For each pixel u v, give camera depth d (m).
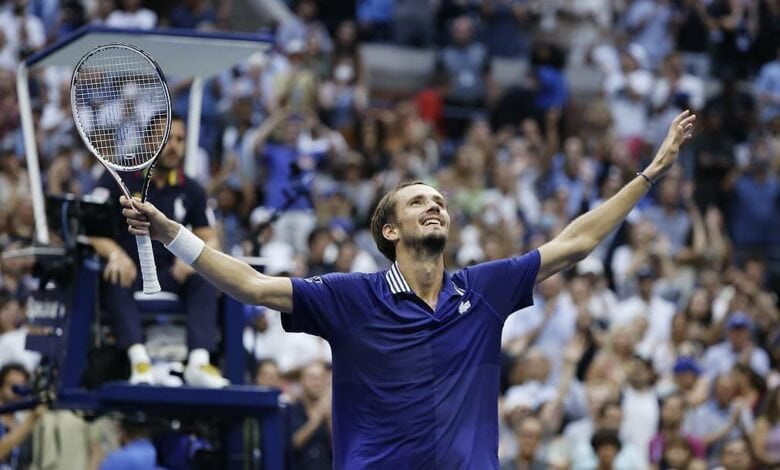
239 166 41.75
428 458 15.02
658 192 46.94
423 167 45.12
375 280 15.58
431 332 15.30
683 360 35.19
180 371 22.39
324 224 40.75
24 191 38.47
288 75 46.75
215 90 44.66
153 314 22.09
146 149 18.05
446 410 15.12
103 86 18.25
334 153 43.97
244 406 20.92
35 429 28.28
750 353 37.78
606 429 31.50
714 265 43.97
